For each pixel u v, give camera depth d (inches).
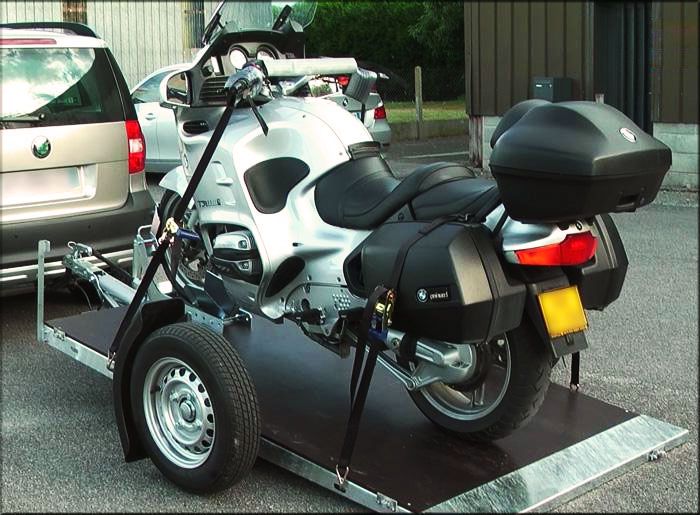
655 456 158.1
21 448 166.2
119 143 234.8
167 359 147.0
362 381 138.5
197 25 692.1
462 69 709.3
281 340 199.5
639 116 479.2
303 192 159.5
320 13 925.2
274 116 165.5
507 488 140.2
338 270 154.2
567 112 129.6
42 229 219.3
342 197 154.3
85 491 150.0
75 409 184.9
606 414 167.8
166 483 152.9
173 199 201.5
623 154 125.5
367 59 918.4
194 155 174.9
